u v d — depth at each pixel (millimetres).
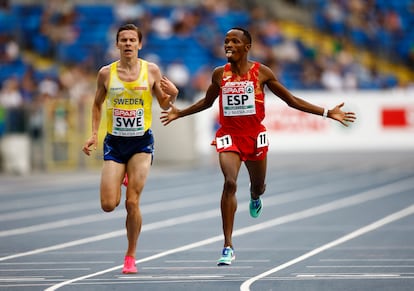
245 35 27703
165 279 25672
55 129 79062
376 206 49906
